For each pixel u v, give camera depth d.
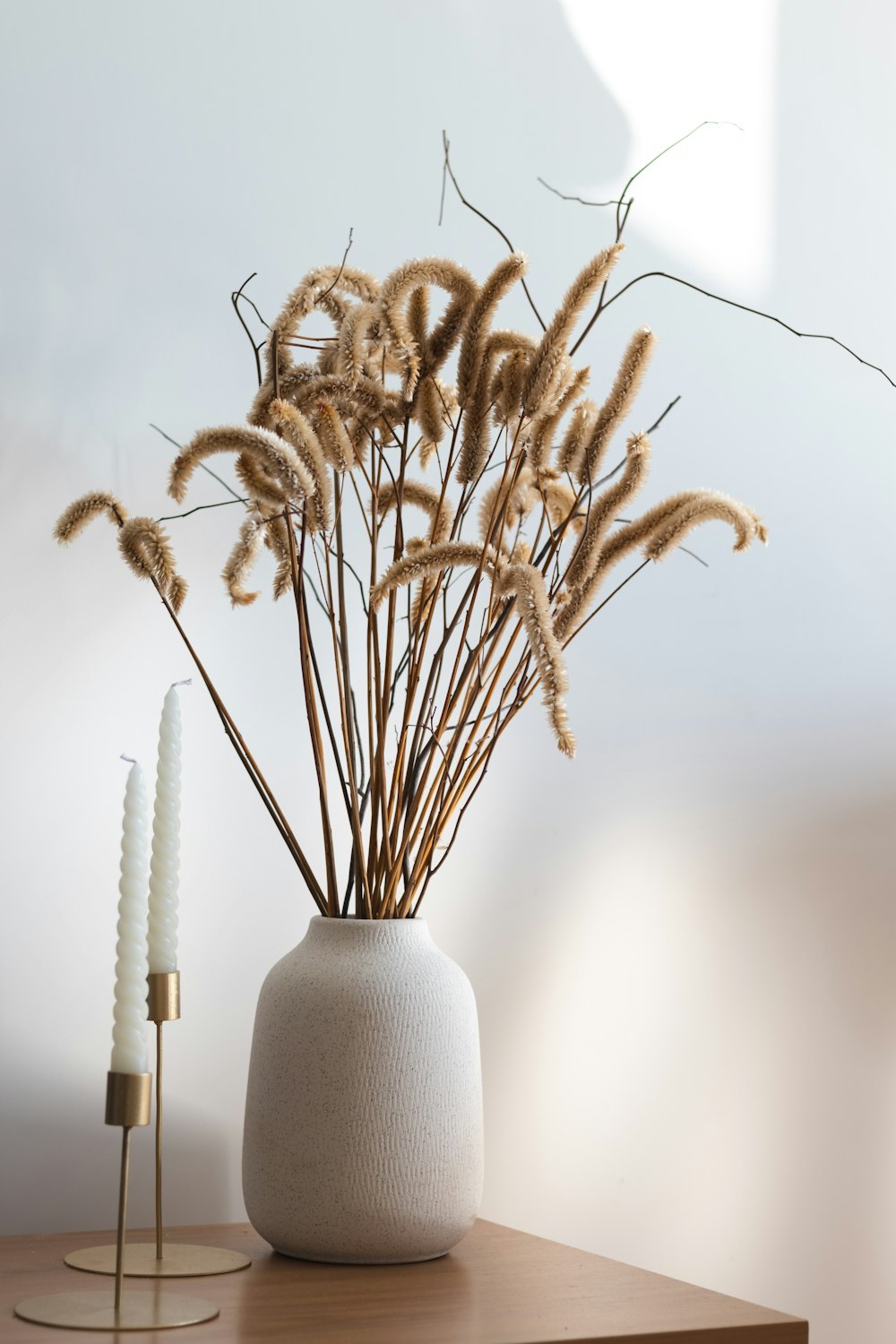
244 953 1.89
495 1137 1.98
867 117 2.26
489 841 2.00
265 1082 1.68
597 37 2.13
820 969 2.14
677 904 2.08
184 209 1.93
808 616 2.18
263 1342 1.49
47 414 1.86
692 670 2.12
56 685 1.85
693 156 2.17
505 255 2.07
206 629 1.91
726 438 2.16
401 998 1.67
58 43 1.88
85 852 1.85
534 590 1.59
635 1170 2.03
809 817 2.16
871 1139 2.15
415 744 1.74
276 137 1.97
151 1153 1.85
